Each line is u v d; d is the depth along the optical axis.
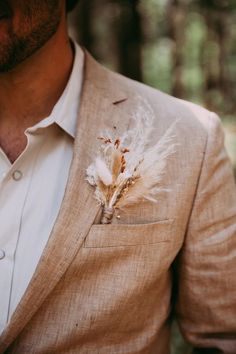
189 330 0.61
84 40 2.22
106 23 2.41
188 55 2.70
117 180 0.52
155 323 0.57
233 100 2.72
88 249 0.51
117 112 0.56
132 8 2.15
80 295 0.52
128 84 0.60
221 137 0.58
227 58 2.59
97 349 0.53
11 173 0.53
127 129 0.55
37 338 0.52
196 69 2.83
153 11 2.58
